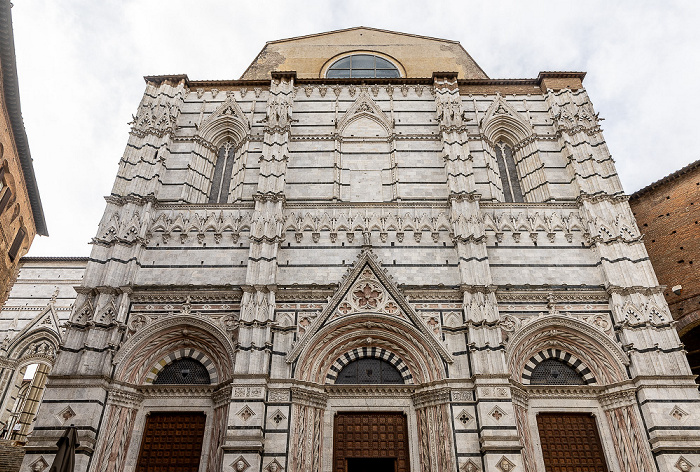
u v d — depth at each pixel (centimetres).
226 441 2302
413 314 2691
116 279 2808
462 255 2891
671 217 3531
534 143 3569
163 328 2695
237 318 2709
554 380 2680
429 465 2388
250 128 3644
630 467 2381
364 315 2702
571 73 3916
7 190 4212
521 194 3509
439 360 2581
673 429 2345
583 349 2705
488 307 2686
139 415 2541
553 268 2928
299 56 4438
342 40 4562
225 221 3091
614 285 2769
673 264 3416
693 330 3350
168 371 2692
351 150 3562
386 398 2588
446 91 3794
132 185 3198
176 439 2509
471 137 3603
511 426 2344
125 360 2584
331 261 2947
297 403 2462
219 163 3638
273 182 3225
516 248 2995
